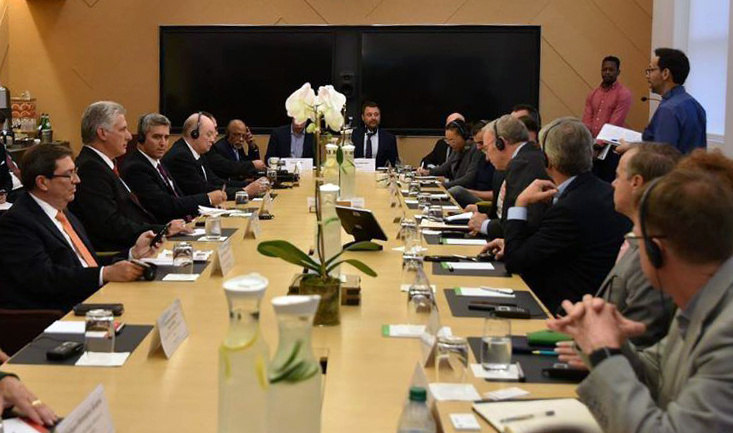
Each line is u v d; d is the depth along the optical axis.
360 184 7.02
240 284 1.52
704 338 1.67
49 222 3.60
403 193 6.47
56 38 9.81
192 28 9.70
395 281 3.34
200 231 4.53
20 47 9.83
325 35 9.67
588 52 9.60
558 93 9.66
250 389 1.53
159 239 3.69
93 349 2.39
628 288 2.57
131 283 3.30
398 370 2.31
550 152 3.52
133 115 9.84
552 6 9.59
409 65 9.67
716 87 7.82
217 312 2.87
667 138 5.89
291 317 1.59
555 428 1.83
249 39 9.70
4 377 1.96
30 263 3.43
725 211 1.66
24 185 3.64
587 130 3.51
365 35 9.66
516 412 1.94
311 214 5.25
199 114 6.39
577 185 3.50
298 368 1.58
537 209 3.63
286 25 9.67
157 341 2.39
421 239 4.32
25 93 9.56
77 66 9.82
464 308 2.94
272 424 1.58
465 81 9.66
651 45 9.44
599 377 1.74
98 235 4.68
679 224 1.66
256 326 1.54
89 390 2.14
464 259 3.77
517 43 9.62
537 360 2.36
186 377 2.24
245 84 9.75
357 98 9.72
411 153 9.78
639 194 1.84
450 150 8.90
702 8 8.10
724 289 1.68
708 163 2.21
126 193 4.97
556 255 3.45
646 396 1.70
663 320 2.47
